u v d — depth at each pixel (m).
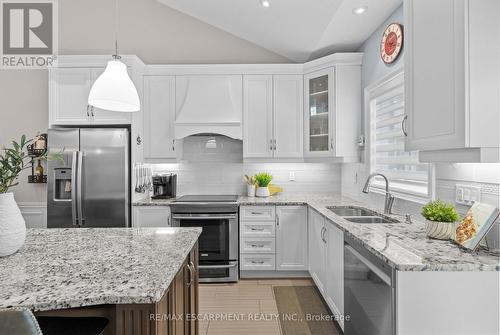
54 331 1.12
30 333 0.74
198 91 3.65
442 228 1.67
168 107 3.68
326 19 2.84
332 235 2.41
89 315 1.06
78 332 1.12
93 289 1.03
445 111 1.39
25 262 1.31
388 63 2.69
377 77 2.98
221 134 3.69
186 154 4.00
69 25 3.96
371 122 3.13
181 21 4.01
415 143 1.66
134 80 3.39
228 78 3.69
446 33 1.38
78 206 3.11
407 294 1.31
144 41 4.00
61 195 3.26
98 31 3.97
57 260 1.34
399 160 2.61
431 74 1.50
